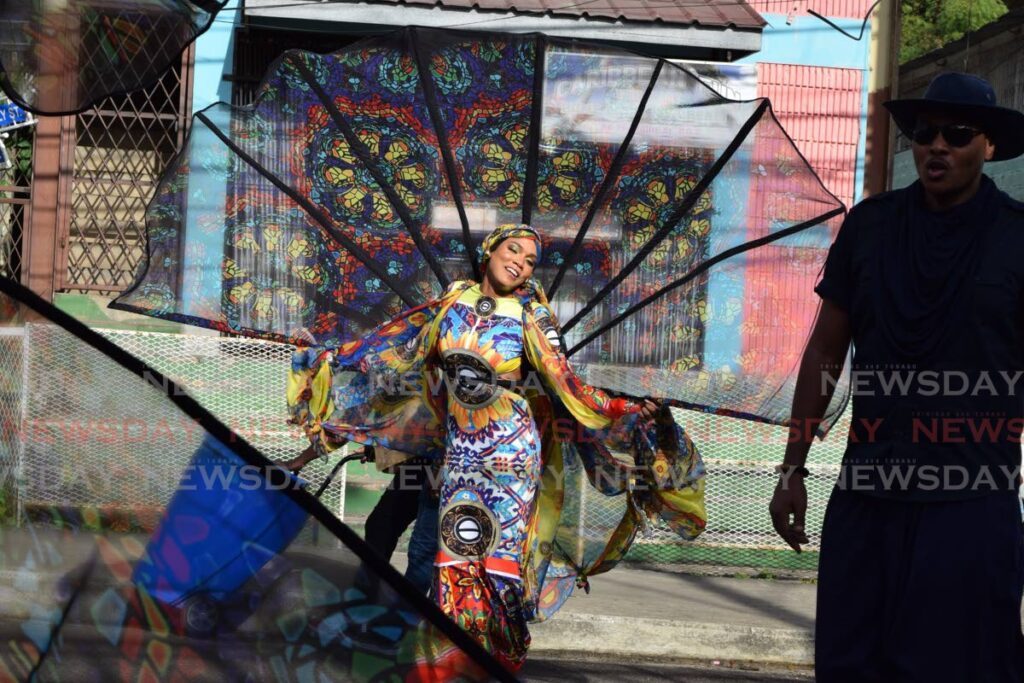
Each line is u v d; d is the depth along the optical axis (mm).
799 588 6949
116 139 9125
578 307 4980
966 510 2996
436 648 2572
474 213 5000
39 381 2506
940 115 3086
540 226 5000
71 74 4945
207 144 4805
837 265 3324
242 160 4832
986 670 2975
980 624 2967
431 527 4832
